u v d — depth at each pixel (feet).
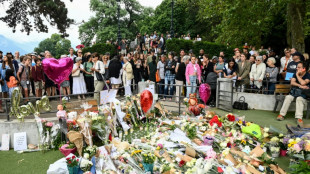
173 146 15.87
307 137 15.58
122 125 19.52
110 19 139.13
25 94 25.54
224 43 52.44
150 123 21.36
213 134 17.24
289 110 25.75
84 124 15.76
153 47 61.31
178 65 28.63
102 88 26.45
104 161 13.82
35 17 51.80
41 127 17.35
